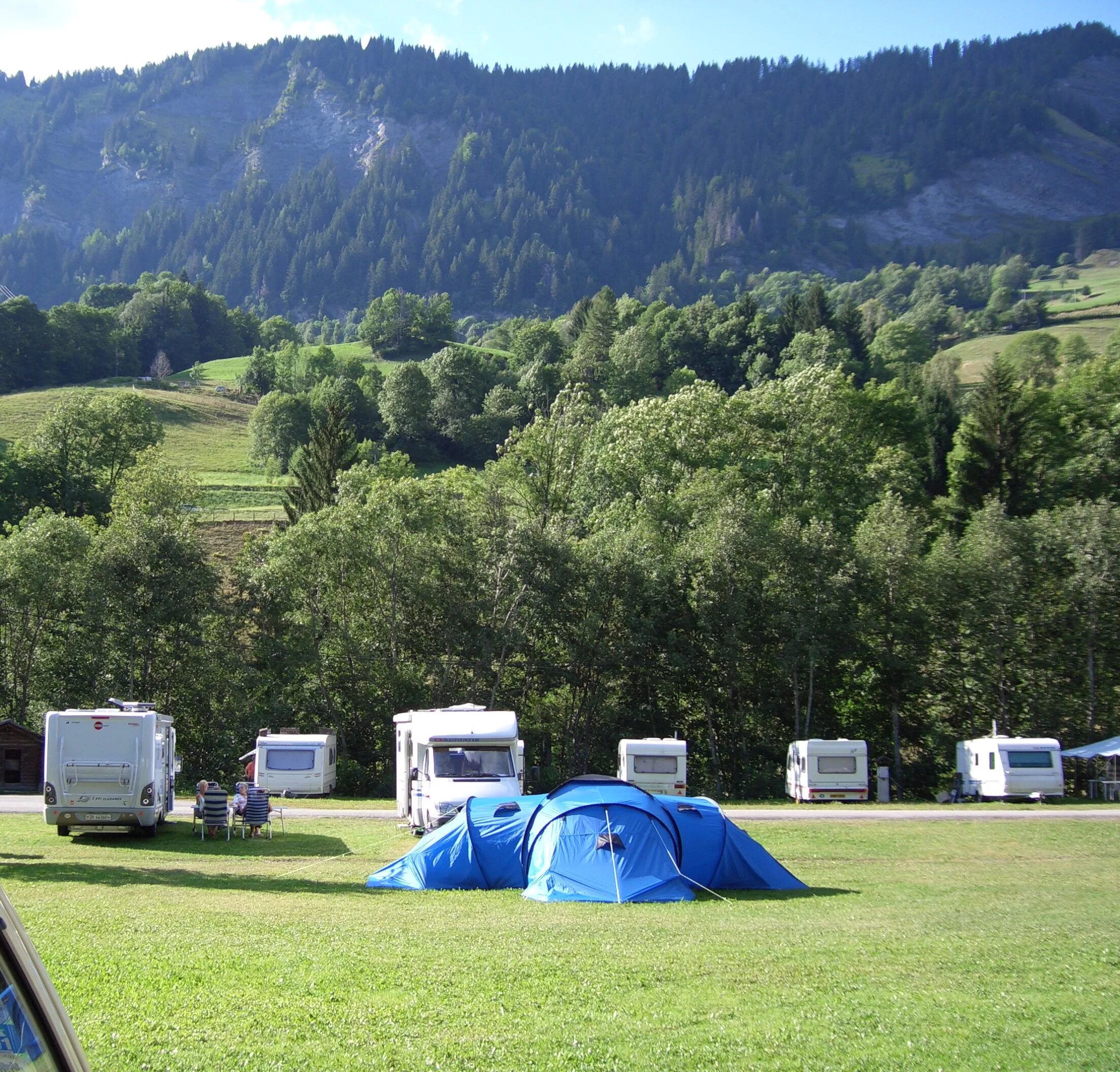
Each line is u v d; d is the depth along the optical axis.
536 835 19.28
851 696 53.66
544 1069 7.62
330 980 9.94
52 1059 4.40
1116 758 45.66
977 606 51.66
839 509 67.44
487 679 52.03
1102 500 55.25
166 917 13.71
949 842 26.88
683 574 51.75
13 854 21.61
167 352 196.12
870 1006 9.32
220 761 46.34
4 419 124.62
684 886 18.41
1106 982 10.26
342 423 78.19
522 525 52.41
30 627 49.62
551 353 153.88
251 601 50.41
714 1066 7.72
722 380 130.88
